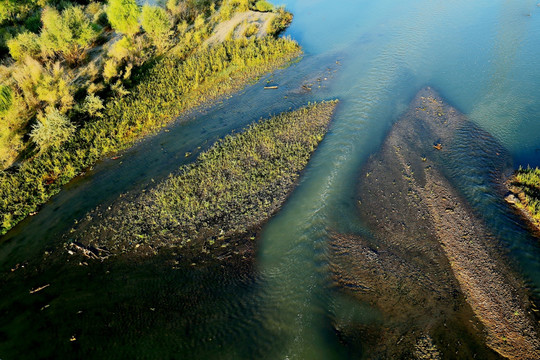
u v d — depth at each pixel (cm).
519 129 1900
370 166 1814
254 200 1695
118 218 1689
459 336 1100
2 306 1359
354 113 2216
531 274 1226
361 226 1512
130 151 2189
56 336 1216
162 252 1498
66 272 1465
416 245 1401
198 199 1720
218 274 1388
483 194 1562
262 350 1134
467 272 1270
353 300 1241
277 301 1270
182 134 2286
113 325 1230
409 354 1076
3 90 2155
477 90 2270
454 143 1878
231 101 2595
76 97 2572
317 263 1384
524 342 1059
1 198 1836
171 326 1215
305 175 1812
